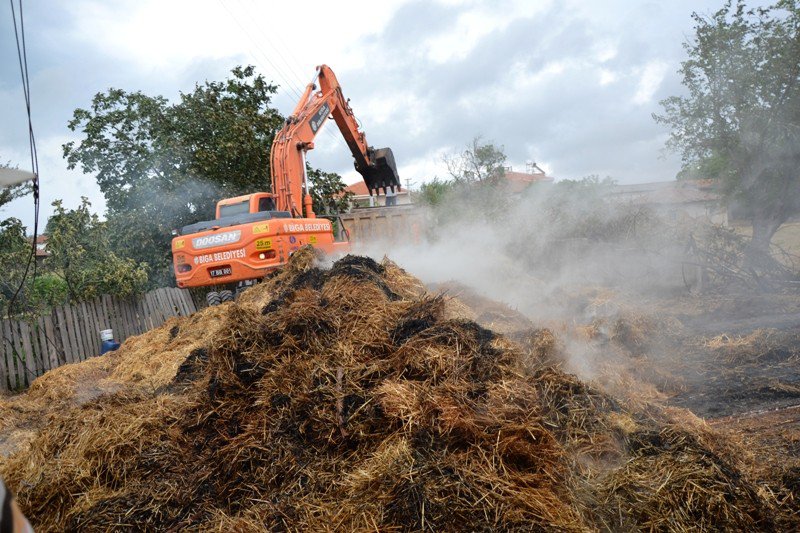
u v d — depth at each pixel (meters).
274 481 3.09
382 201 30.53
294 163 11.03
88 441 3.40
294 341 3.88
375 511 2.63
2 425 5.54
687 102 16.31
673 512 2.72
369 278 4.80
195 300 13.12
